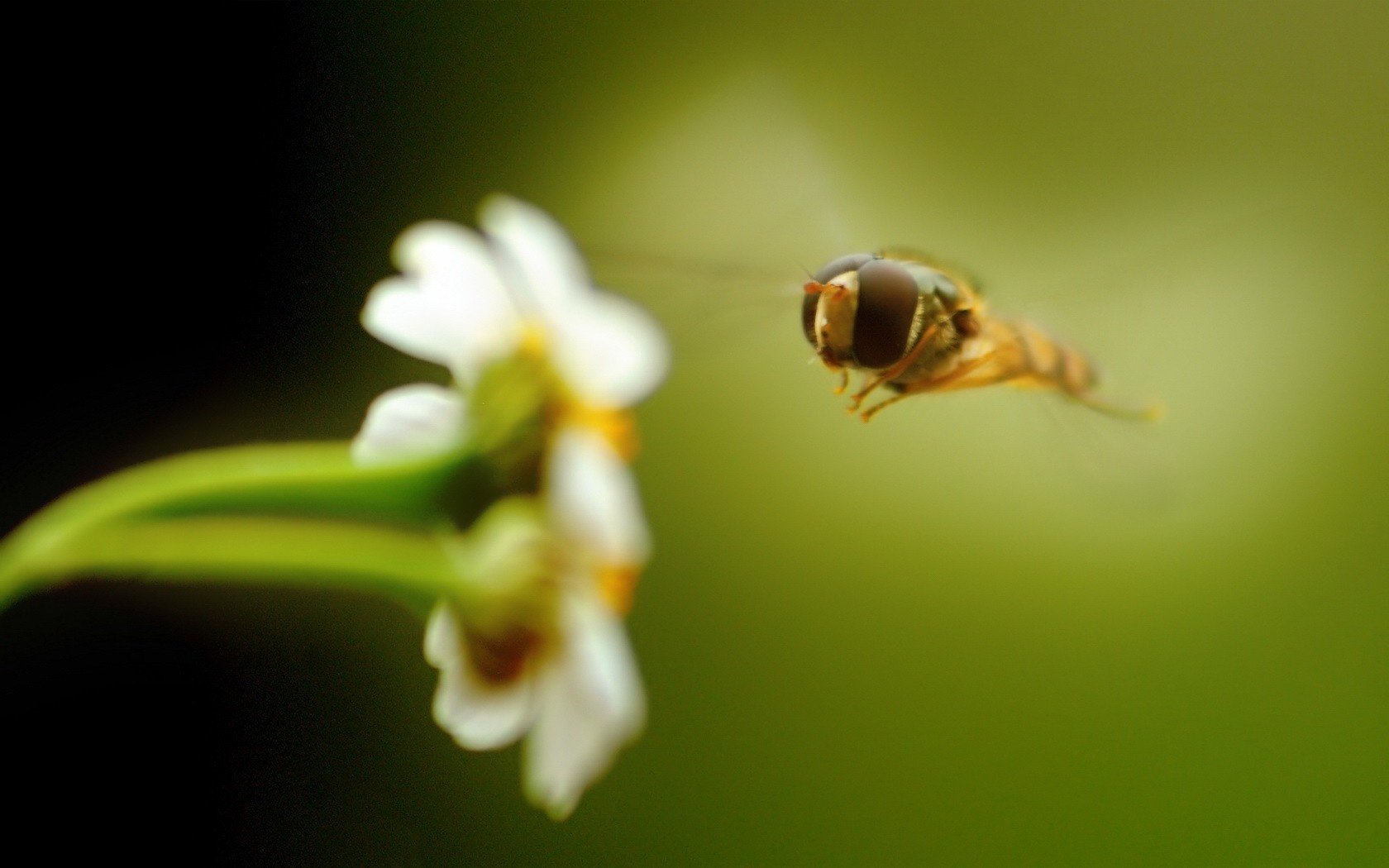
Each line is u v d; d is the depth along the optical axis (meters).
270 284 0.13
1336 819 0.13
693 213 0.13
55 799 0.13
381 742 0.13
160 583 0.10
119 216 0.13
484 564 0.10
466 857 0.13
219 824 0.13
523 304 0.10
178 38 0.13
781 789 0.13
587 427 0.10
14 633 0.13
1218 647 0.13
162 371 0.13
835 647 0.13
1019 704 0.13
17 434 0.13
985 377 0.11
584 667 0.10
